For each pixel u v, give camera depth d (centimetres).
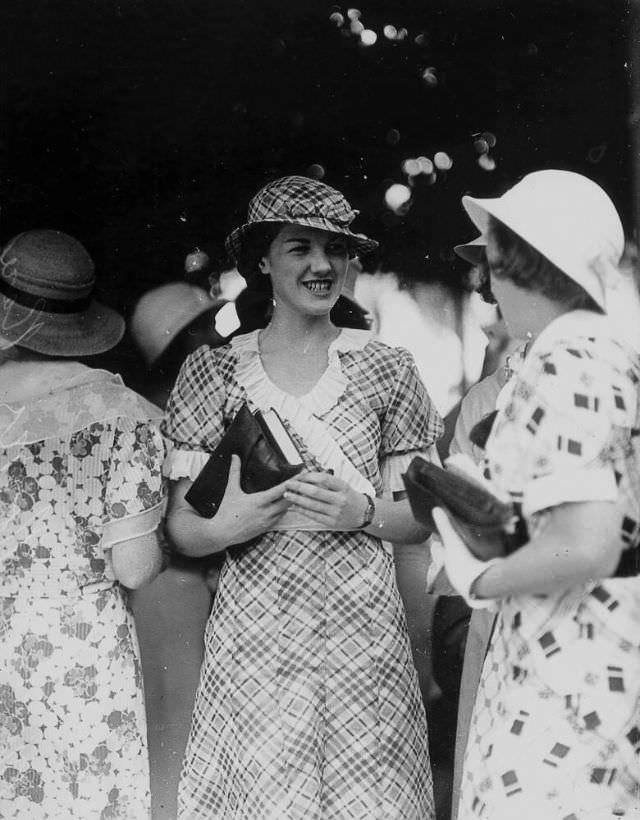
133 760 295
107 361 366
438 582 314
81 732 289
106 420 290
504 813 227
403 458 309
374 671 296
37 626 288
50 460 288
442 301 375
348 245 318
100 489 289
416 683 308
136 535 288
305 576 296
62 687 288
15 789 290
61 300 300
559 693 225
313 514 293
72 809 288
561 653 226
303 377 305
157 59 365
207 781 299
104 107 369
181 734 344
